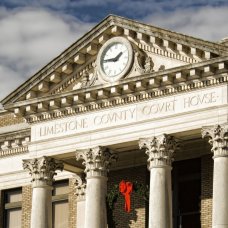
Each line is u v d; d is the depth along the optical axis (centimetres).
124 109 4650
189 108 4441
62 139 4838
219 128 4322
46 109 4888
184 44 4450
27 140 5488
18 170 5519
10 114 5681
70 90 4828
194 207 4816
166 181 4459
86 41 4772
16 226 5500
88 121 4766
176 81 4459
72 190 5266
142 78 4516
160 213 4412
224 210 4241
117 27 4681
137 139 4575
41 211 4825
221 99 4353
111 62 4700
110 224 4822
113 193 4853
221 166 4291
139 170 4994
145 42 4619
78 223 5147
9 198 5572
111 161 4731
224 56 4288
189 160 4869
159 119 4519
